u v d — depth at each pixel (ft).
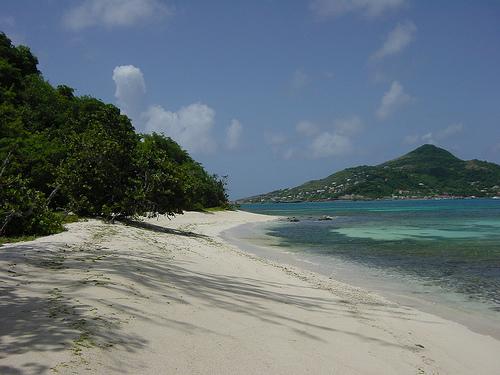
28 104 149.59
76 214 102.53
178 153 288.51
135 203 105.09
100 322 24.75
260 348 24.73
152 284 36.70
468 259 75.61
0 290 30.60
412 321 36.55
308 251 88.69
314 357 24.54
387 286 52.47
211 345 24.07
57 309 26.53
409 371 24.63
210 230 145.28
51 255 47.14
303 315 34.12
